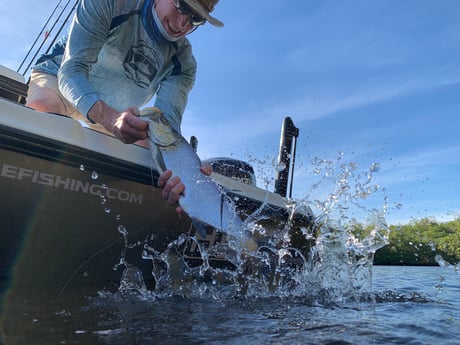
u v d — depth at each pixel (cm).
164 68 304
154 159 221
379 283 373
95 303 181
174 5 268
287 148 439
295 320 167
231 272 260
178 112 306
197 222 218
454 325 167
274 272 262
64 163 205
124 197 232
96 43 249
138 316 159
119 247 232
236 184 297
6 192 187
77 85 233
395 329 154
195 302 202
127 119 212
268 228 310
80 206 214
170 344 123
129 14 263
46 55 289
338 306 211
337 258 279
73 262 213
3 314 149
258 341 130
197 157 233
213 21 274
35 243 198
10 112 189
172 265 254
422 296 268
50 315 152
